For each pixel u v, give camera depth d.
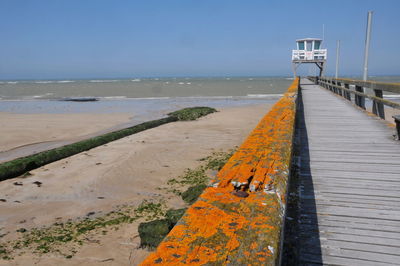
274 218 1.13
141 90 53.97
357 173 3.96
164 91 50.69
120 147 12.35
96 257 5.24
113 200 7.53
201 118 20.14
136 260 5.16
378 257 2.23
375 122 7.43
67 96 43.62
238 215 1.14
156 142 13.07
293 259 2.17
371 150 5.02
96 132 16.50
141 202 7.38
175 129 16.14
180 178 8.85
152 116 22.27
